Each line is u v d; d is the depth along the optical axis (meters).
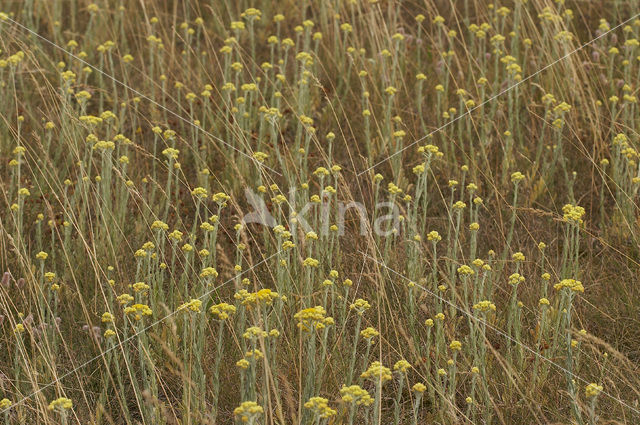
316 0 7.16
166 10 7.11
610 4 7.00
